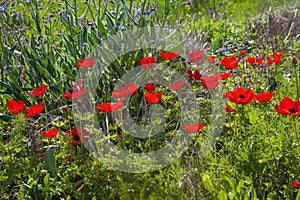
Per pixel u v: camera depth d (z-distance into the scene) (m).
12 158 1.73
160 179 1.54
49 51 2.10
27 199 1.59
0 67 2.08
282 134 1.73
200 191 1.57
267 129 1.70
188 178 1.57
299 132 1.76
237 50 2.50
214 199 1.53
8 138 1.84
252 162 1.60
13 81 1.99
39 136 1.78
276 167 1.63
